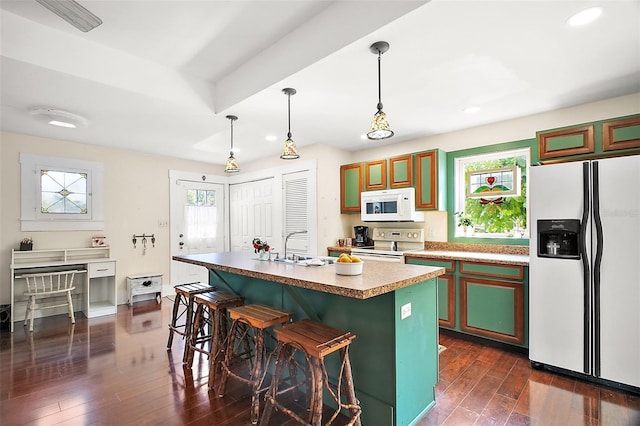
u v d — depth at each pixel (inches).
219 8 76.4
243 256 121.2
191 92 112.1
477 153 143.7
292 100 107.9
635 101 106.2
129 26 82.7
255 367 75.8
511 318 111.7
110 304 168.4
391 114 125.7
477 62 84.6
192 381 92.4
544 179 97.0
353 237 192.2
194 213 215.0
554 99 111.5
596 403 80.2
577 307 91.4
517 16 65.8
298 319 89.3
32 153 153.4
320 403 61.0
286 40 89.6
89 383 90.7
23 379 93.0
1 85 94.0
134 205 187.0
